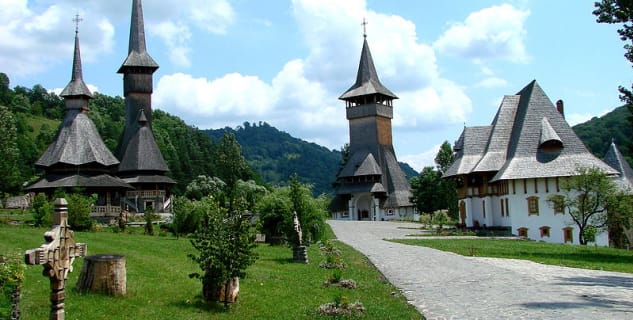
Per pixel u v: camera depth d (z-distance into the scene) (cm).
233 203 1519
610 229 5316
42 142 14450
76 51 6550
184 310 1392
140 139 7238
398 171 9388
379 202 9019
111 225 4669
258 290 1722
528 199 5722
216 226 1461
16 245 2347
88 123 6450
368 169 8944
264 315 1420
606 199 4766
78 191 4700
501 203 6116
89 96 6519
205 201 3634
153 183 7100
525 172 5728
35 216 3731
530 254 3319
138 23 7631
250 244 1515
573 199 5219
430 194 8919
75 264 1889
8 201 8800
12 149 9538
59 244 1070
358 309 1511
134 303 1416
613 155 6394
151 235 3653
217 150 14375
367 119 9344
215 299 1485
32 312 1275
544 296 1761
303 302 1599
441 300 1705
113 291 1459
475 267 2541
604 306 1588
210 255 1440
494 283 2050
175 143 15300
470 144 6694
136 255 2244
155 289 1586
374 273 2312
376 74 9762
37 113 19125
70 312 1280
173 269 1942
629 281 2150
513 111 6625
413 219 8950
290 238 3009
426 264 2644
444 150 10794
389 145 9562
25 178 11738
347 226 6494
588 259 3119
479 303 1645
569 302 1652
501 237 5384
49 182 5850
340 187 9312
